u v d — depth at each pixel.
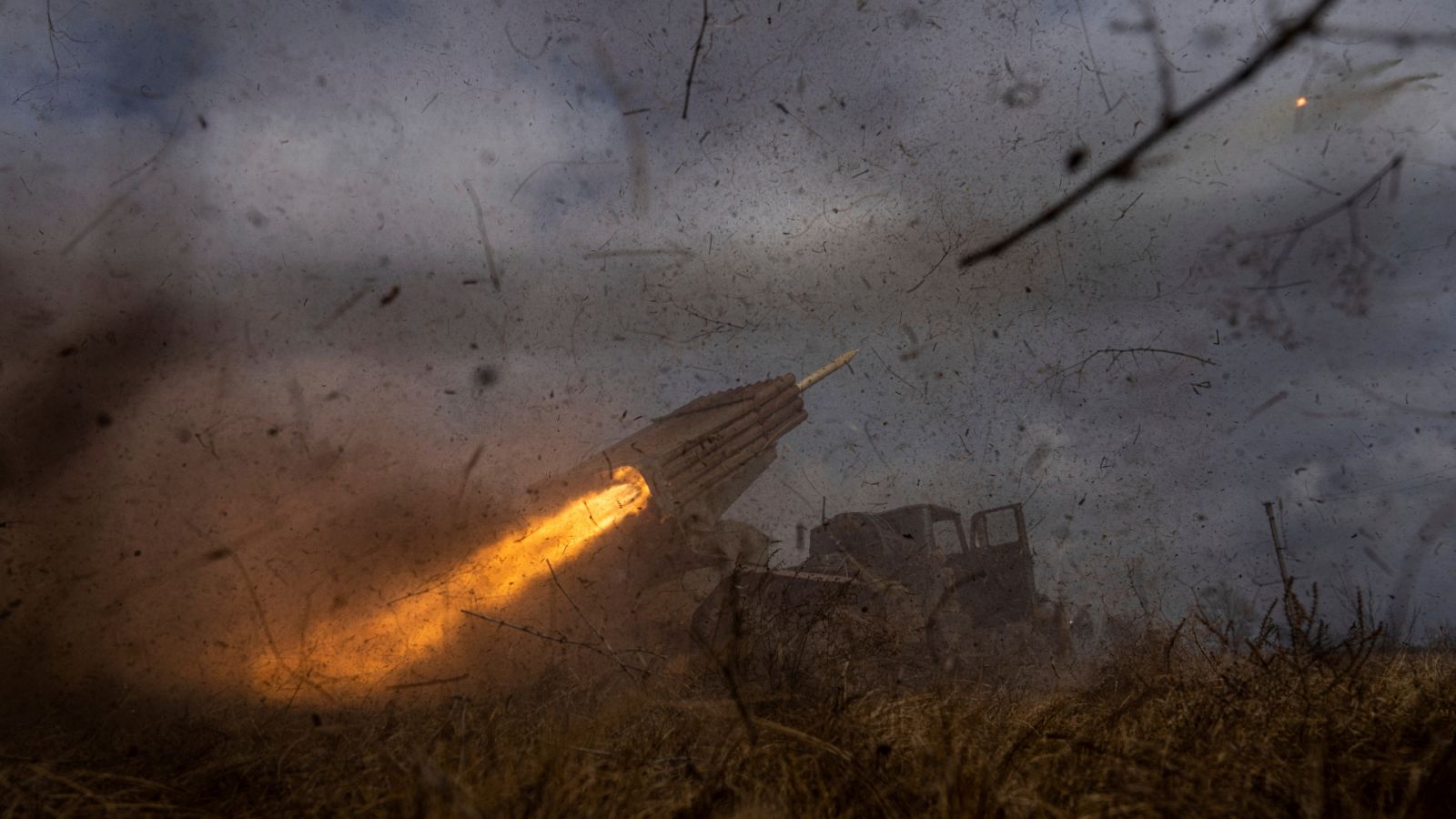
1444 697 3.69
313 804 3.10
